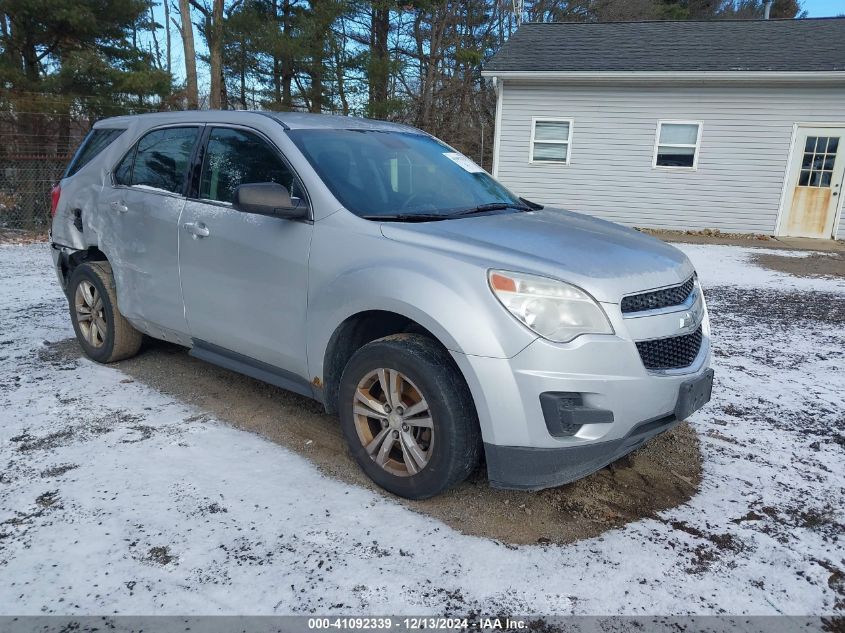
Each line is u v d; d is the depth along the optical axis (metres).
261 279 3.47
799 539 2.81
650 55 15.29
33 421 3.74
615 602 2.37
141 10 15.23
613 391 2.64
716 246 13.18
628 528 2.85
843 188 14.26
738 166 14.78
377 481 3.07
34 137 12.22
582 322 2.64
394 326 3.27
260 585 2.40
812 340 6.08
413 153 3.99
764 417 4.15
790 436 3.87
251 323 3.57
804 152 14.38
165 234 4.00
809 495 3.18
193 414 3.91
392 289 2.87
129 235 4.28
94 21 14.08
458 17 26.97
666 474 3.36
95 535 2.66
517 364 2.62
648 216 15.55
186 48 17.89
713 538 2.79
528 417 2.63
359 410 3.11
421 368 2.78
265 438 3.61
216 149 3.88
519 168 15.91
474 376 2.66
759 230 14.97
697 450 3.65
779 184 14.65
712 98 14.58
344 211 3.22
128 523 2.75
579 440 2.66
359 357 3.04
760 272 10.01
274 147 3.58
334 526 2.78
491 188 4.15
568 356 2.60
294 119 3.83
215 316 3.77
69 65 13.31
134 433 3.62
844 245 13.61
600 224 3.71
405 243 2.99
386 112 21.14
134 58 15.49
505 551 2.65
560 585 2.46
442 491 2.89
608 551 2.68
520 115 15.63
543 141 15.69
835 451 3.68
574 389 2.60
